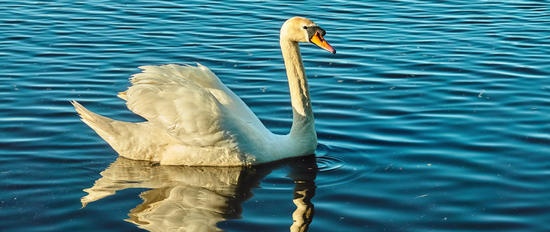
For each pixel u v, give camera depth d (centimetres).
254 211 1032
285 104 1409
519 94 1448
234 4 2045
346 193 1083
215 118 1147
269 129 1305
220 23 1886
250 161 1174
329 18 1933
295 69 1216
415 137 1264
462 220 1005
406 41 1767
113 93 1448
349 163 1181
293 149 1205
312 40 1202
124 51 1684
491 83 1508
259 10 1992
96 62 1614
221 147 1160
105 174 1135
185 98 1147
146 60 1631
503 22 1917
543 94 1448
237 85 1498
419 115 1352
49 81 1499
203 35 1797
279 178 1138
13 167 1145
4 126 1282
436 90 1472
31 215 1010
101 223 993
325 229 983
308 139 1215
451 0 2116
